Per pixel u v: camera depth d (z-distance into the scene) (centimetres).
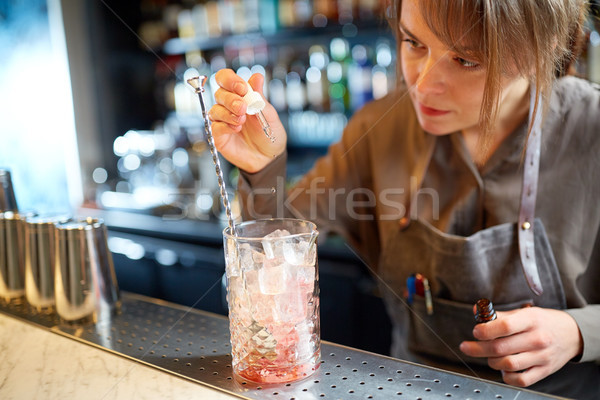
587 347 103
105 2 348
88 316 105
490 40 90
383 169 142
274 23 292
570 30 106
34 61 336
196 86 79
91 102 354
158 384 83
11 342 100
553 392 113
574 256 119
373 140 145
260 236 86
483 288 123
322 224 151
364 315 245
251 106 91
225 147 104
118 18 354
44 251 110
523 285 121
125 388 82
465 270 121
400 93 136
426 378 82
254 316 79
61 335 102
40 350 96
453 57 100
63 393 82
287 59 309
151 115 369
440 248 125
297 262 78
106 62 354
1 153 338
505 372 101
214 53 328
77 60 346
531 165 115
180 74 337
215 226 295
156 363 89
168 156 336
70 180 356
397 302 140
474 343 102
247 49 313
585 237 119
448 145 129
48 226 109
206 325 103
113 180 357
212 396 79
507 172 123
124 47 357
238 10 303
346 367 86
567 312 107
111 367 89
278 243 77
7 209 125
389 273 141
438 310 129
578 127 117
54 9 338
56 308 106
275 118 104
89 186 354
